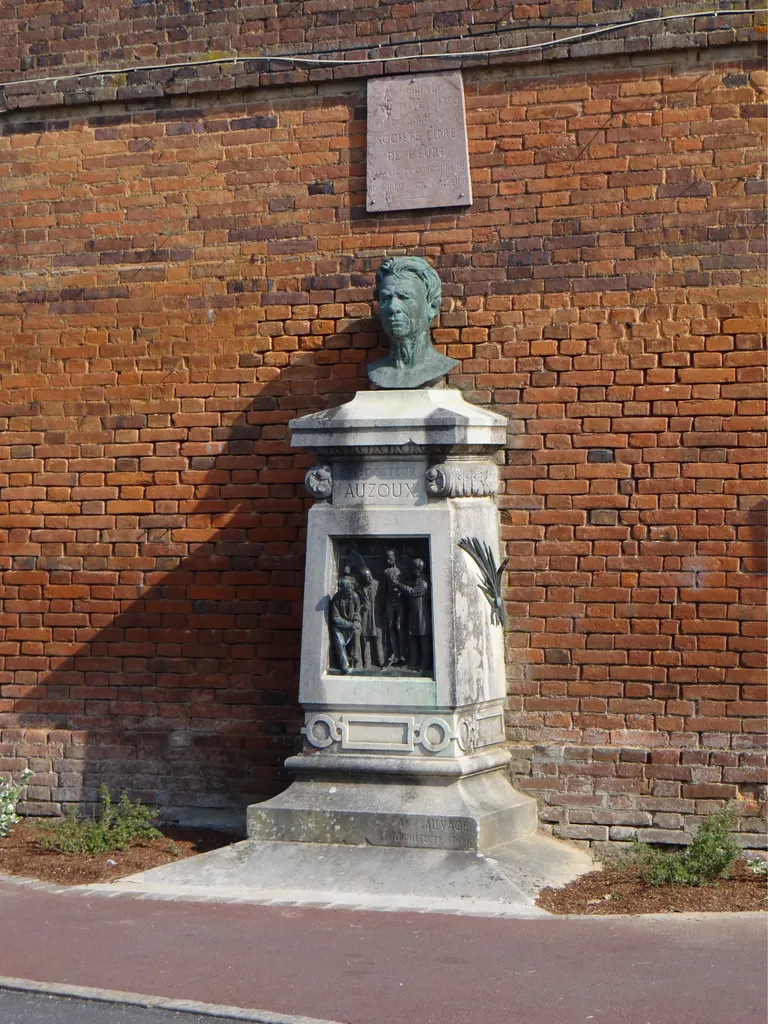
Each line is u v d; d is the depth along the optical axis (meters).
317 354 9.39
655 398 8.70
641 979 6.17
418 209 9.16
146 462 9.73
